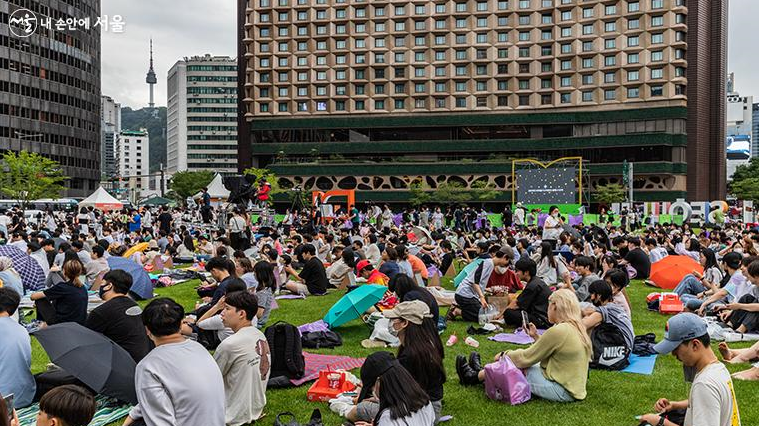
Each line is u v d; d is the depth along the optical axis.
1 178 61.72
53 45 96.88
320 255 19.94
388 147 77.81
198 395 4.39
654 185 70.19
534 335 7.39
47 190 66.94
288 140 80.38
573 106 72.81
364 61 77.75
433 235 22.80
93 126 107.38
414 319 5.49
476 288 10.91
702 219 48.16
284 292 14.18
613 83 71.31
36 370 7.88
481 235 21.16
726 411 3.94
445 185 71.44
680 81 68.69
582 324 6.81
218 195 36.22
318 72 78.69
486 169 73.56
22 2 91.12
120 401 6.46
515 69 74.50
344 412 6.17
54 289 8.54
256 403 6.12
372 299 9.97
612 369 7.81
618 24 70.88
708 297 11.20
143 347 6.63
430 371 5.43
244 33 83.44
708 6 72.50
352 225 34.22
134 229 30.92
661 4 69.06
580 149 73.44
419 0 76.38
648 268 16.41
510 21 74.62
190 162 182.25
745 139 178.12
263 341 6.24
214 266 9.49
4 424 3.28
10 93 89.50
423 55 76.88
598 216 40.75
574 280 13.55
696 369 4.17
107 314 6.49
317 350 8.95
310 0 78.00
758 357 7.72
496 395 6.69
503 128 76.94
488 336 9.80
